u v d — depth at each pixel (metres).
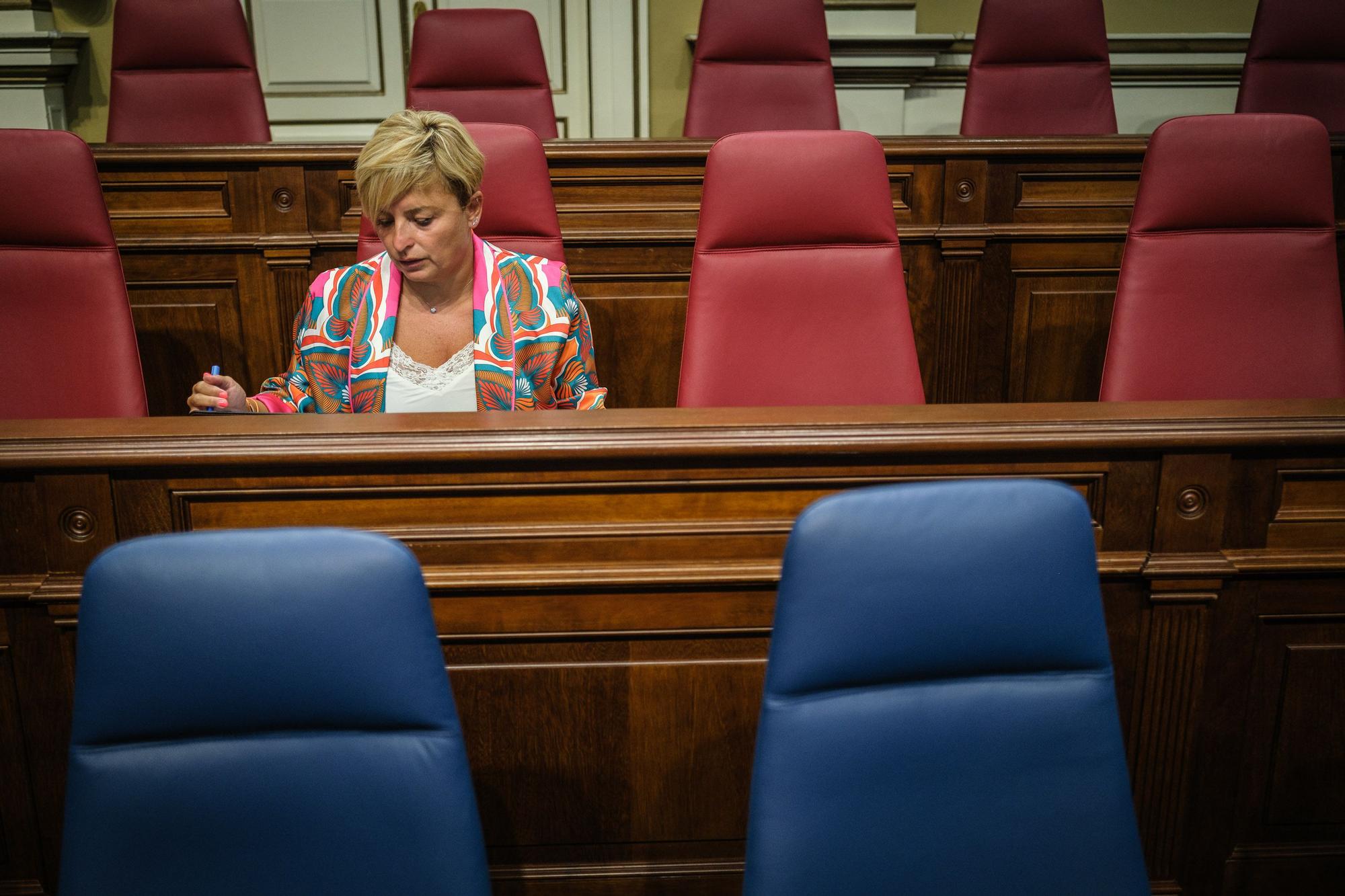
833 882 0.86
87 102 4.10
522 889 1.36
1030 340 2.65
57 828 1.32
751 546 1.27
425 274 1.57
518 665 1.30
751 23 3.23
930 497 0.86
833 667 0.85
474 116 3.18
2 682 1.26
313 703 0.83
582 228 2.48
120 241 2.46
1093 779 0.88
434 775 0.85
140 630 0.80
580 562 1.27
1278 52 3.30
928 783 0.87
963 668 0.87
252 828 0.84
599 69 4.19
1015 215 2.57
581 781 1.34
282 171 2.45
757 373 1.80
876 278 1.79
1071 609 0.87
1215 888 1.43
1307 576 1.33
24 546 1.23
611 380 2.58
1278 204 1.86
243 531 0.83
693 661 1.31
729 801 1.35
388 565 0.83
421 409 1.63
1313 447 1.29
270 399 1.62
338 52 4.14
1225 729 1.38
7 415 1.76
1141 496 1.29
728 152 1.76
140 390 1.80
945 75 4.20
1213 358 1.88
